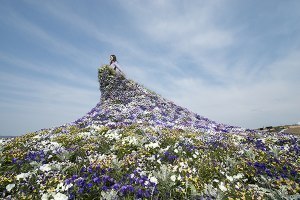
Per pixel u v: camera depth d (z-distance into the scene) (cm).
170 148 1228
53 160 1173
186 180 860
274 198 789
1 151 1345
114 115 2436
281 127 3006
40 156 1183
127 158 1076
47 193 798
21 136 1936
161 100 3466
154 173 855
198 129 2139
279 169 1022
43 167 1003
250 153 1213
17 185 876
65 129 2012
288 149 1391
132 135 1529
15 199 775
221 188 840
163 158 1116
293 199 774
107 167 972
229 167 1047
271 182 915
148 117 2423
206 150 1281
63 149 1261
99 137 1568
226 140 1588
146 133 1619
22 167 1064
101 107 2997
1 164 1106
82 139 1570
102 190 782
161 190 797
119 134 1612
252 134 2034
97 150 1295
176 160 1080
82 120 2403
